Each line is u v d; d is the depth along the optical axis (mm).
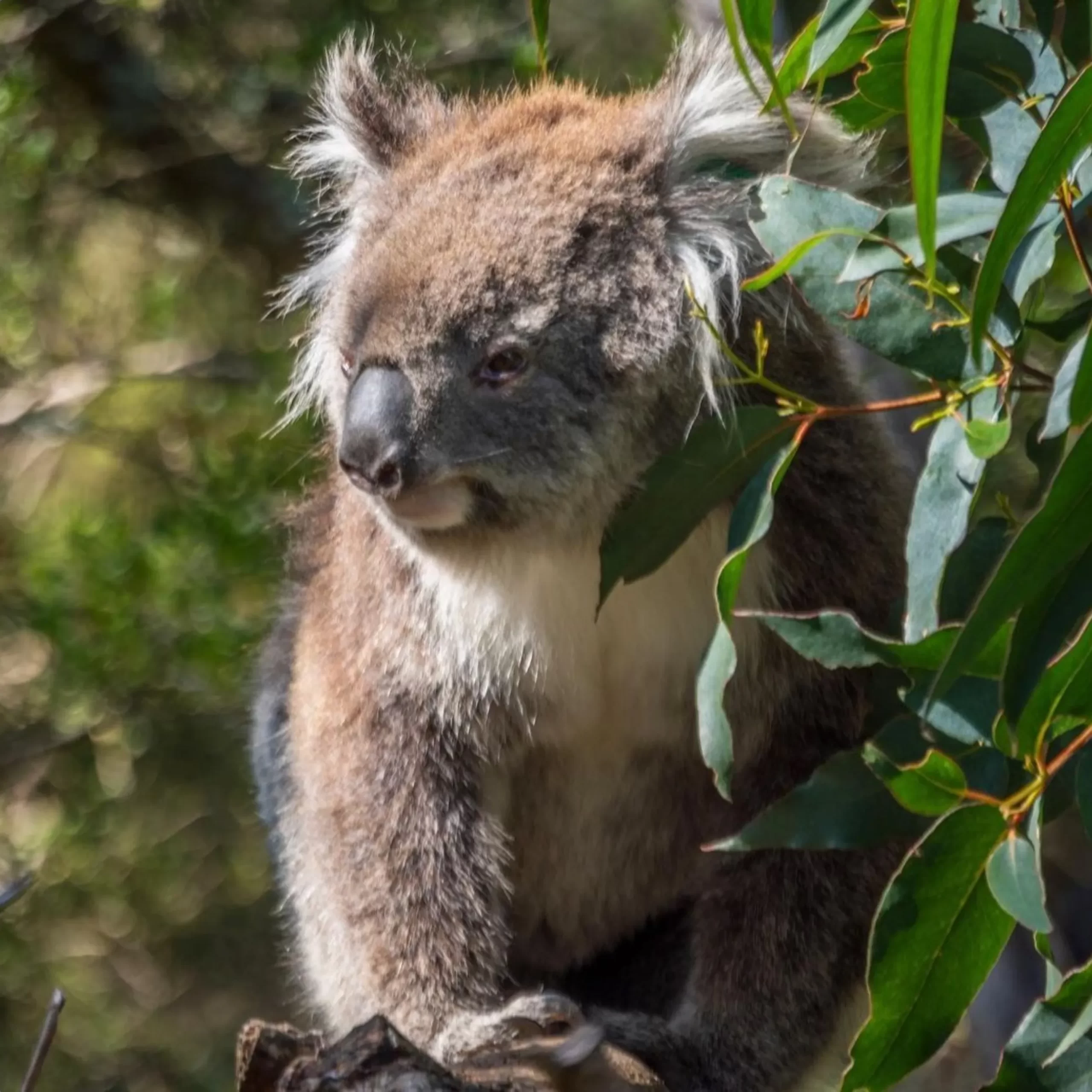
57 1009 6785
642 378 8320
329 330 9453
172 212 19109
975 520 8117
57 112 18516
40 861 18281
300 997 11266
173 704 18219
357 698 9117
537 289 8227
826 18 6184
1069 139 5449
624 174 8531
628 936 9828
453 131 9359
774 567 8508
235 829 19203
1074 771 6250
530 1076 7273
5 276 17969
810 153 8328
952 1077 15305
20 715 18797
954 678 5484
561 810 9422
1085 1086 5859
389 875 9047
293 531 11312
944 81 5445
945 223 6203
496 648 8820
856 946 8727
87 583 17609
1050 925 5691
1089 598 5582
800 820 6613
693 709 8906
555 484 8281
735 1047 8656
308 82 17594
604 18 18203
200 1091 18125
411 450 8055
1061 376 5559
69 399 19281
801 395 8516
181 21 18281
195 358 19469
